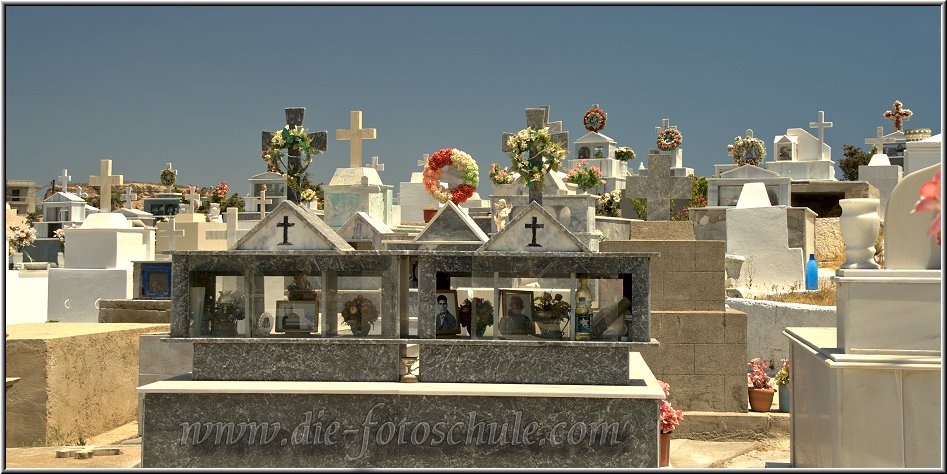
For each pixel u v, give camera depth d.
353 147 17.92
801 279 21.19
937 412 6.27
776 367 14.58
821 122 36.62
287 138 13.25
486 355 7.29
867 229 6.67
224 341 7.37
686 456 10.21
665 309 11.59
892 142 43.50
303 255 7.42
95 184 21.80
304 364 7.36
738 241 21.86
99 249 16.84
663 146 47.28
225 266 7.48
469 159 16.33
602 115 51.09
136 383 11.66
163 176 51.28
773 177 30.84
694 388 11.27
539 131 14.45
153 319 13.16
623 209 38.56
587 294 7.34
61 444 9.97
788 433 10.98
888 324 6.42
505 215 20.08
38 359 9.85
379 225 14.66
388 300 7.37
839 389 6.41
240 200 39.12
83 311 16.59
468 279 7.44
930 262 6.50
